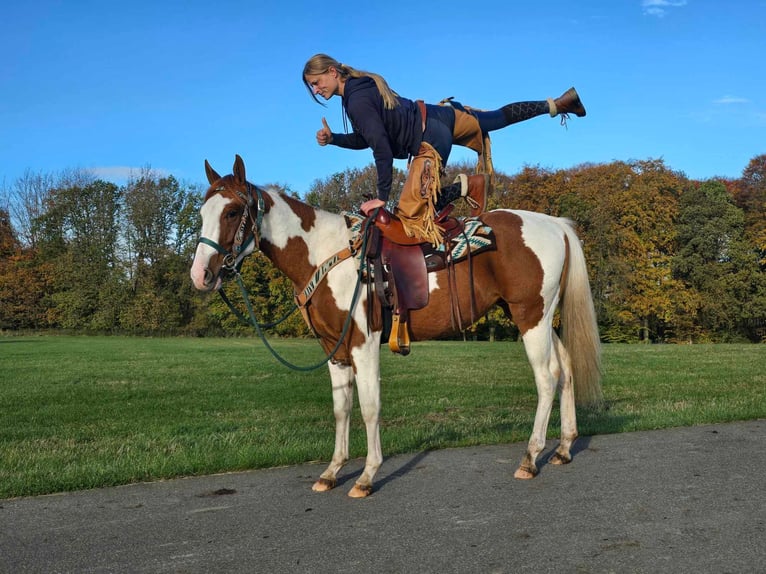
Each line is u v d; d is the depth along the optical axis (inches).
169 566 135.2
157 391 487.2
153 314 1914.4
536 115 221.1
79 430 319.6
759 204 1683.1
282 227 190.5
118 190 2117.4
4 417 366.6
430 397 409.7
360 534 151.1
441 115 207.2
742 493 174.6
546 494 178.4
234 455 228.8
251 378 574.2
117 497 186.5
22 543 150.4
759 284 1547.7
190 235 2039.9
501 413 333.4
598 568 129.3
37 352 992.2
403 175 615.5
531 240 206.2
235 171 184.9
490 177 218.4
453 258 197.6
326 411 369.7
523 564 131.9
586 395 218.5
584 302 217.9
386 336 194.1
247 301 188.5
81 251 2060.8
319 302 189.2
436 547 141.8
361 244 187.6
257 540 149.0
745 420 279.9
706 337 1596.9
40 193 2153.1
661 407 319.3
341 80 200.5
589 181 1592.0
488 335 1649.9
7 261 2071.9
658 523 153.1
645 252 1539.1
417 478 199.5
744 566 129.1
